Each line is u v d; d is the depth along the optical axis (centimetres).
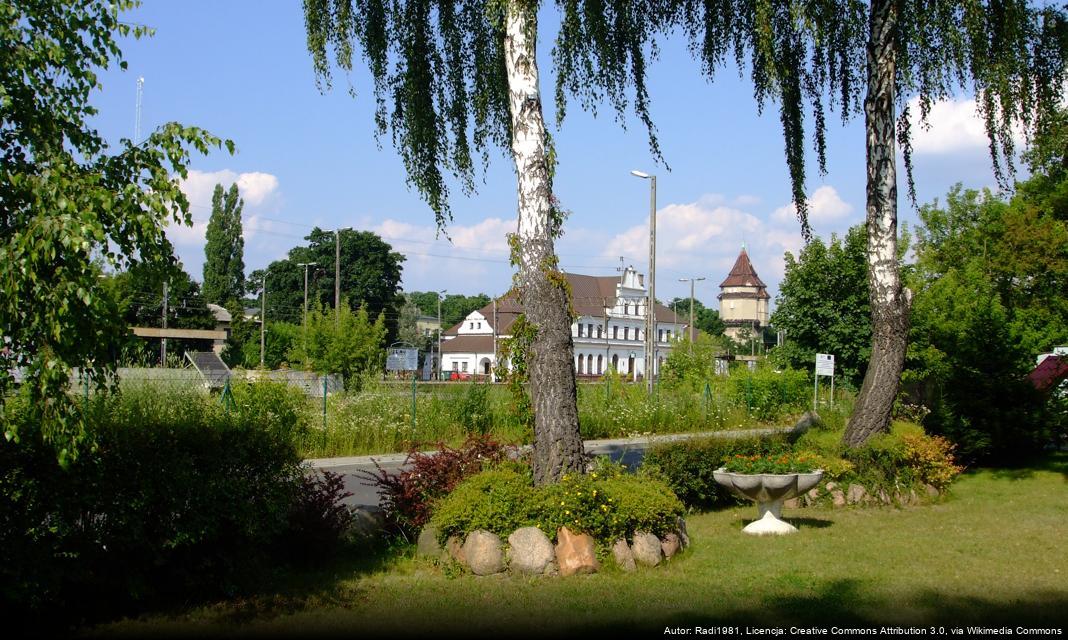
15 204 493
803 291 2956
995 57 1255
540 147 888
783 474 947
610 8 1080
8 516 525
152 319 5088
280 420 1795
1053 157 2205
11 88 502
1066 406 1708
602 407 2619
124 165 538
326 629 586
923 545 878
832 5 1196
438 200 1087
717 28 1245
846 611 619
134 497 577
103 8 533
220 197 6950
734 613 618
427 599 662
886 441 1243
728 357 7312
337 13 1014
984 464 1714
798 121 1321
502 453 938
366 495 1341
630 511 781
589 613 623
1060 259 2356
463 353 9100
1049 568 766
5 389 481
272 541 726
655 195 3152
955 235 3303
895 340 1324
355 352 3744
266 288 7362
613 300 8994
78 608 597
